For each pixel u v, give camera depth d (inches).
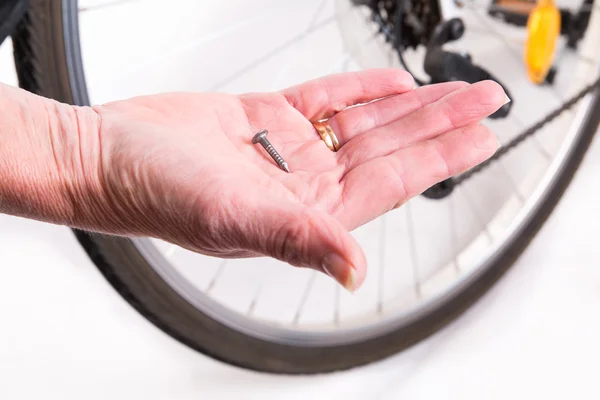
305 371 31.6
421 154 23.5
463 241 38.6
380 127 24.8
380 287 35.6
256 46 35.3
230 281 35.1
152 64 33.1
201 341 29.6
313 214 20.0
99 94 31.6
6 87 21.9
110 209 22.2
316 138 25.2
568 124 37.4
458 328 36.8
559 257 38.8
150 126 22.1
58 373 31.1
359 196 23.1
